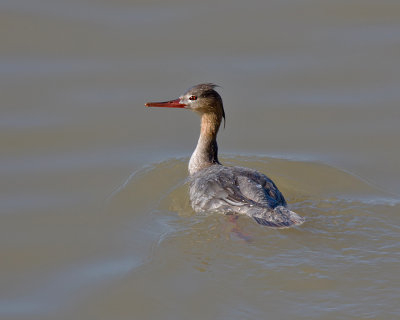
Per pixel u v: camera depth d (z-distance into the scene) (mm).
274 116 19156
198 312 11172
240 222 13602
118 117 18875
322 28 22469
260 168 16828
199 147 16719
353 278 11703
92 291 12164
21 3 23281
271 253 12523
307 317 10828
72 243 13852
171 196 15562
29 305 11969
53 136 17922
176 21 22797
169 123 19125
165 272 12242
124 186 15984
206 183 14695
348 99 19547
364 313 10859
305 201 14867
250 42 21828
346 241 12867
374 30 22281
